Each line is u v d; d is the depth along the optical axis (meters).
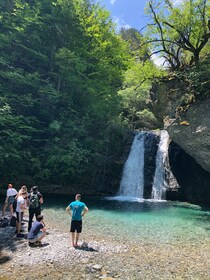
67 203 18.64
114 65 31.31
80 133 25.81
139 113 36.06
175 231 12.31
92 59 30.00
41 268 7.80
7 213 14.38
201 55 20.55
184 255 9.31
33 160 22.94
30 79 24.98
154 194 23.84
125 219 14.50
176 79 18.91
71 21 27.89
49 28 27.30
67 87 28.22
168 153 24.52
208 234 11.91
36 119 24.38
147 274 7.66
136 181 25.53
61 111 27.22
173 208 18.41
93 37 29.77
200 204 20.53
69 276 7.32
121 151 27.56
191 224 13.69
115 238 11.05
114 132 27.97
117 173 25.83
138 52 21.62
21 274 7.38
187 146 17.75
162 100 20.97
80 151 23.83
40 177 23.16
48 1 27.84
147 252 9.52
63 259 8.49
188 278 7.48
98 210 16.78
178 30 18.77
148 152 26.28
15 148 22.28
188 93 17.16
